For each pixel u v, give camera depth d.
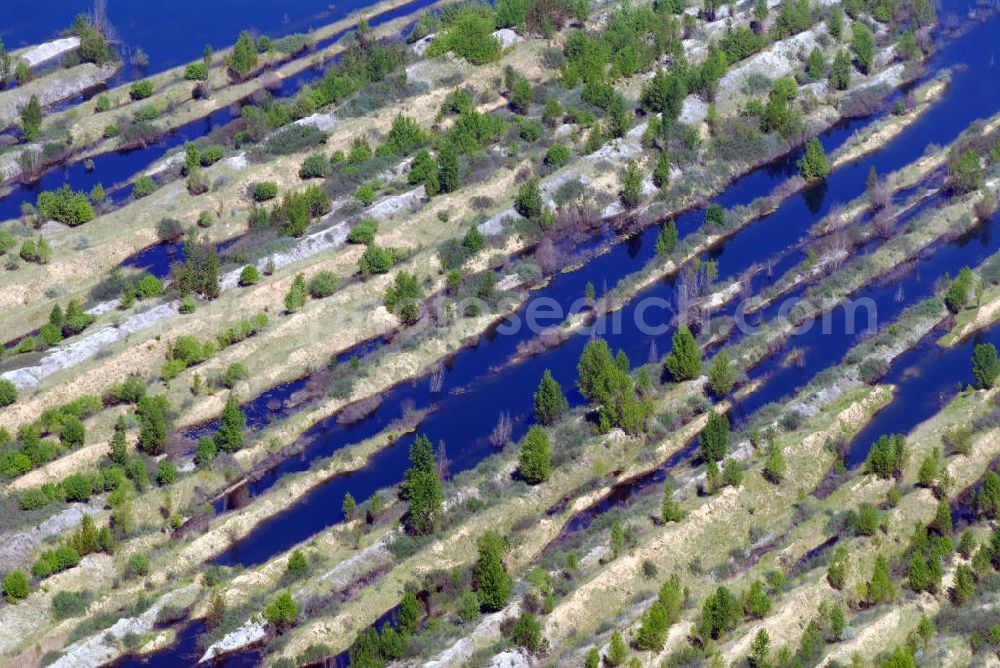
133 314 172.50
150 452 151.88
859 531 131.00
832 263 176.25
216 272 176.12
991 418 145.38
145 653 129.38
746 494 138.00
